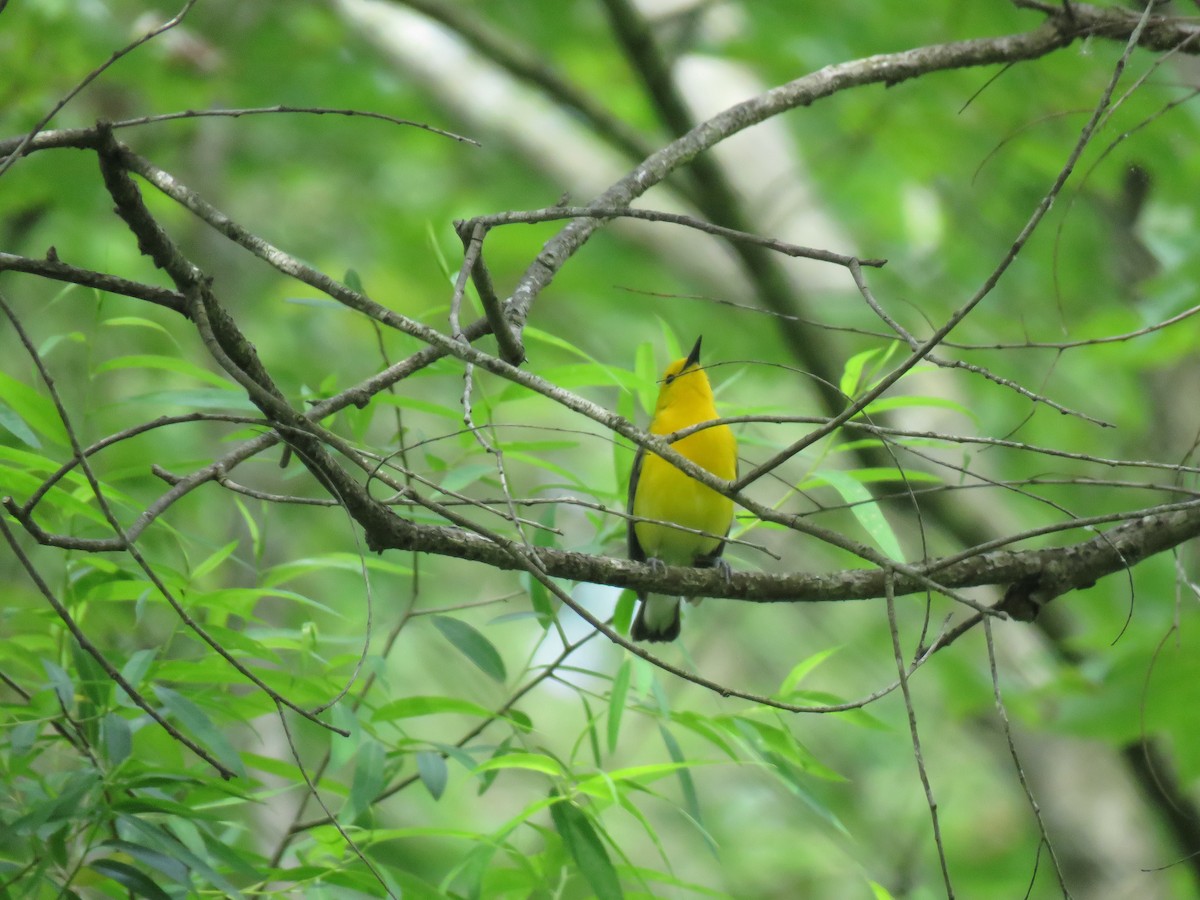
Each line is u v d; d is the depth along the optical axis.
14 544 4.14
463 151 16.36
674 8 13.44
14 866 5.97
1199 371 12.80
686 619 9.73
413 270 16.53
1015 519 13.35
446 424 14.18
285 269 4.58
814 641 17.92
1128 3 8.79
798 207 14.30
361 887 5.92
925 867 14.40
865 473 7.30
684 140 6.34
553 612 6.93
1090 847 12.80
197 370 6.72
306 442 4.85
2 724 5.68
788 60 12.81
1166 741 10.27
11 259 4.41
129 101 13.66
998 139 12.09
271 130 16.28
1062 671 9.88
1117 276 13.65
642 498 10.02
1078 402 14.94
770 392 16.75
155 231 4.55
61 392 12.23
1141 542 6.22
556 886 6.80
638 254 16.08
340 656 6.49
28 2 10.96
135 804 5.57
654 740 17.22
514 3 14.92
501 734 11.01
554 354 16.27
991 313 14.29
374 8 16.11
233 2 14.22
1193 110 10.38
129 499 6.20
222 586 11.22
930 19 11.33
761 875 15.84
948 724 15.30
